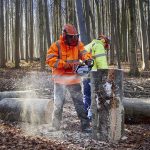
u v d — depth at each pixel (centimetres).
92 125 530
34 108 620
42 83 1292
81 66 550
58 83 567
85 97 640
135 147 490
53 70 571
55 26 2608
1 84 1312
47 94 1048
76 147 479
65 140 516
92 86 530
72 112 733
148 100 660
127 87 1135
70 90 564
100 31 2469
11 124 622
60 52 555
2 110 650
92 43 626
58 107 571
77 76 563
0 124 620
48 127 591
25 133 552
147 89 1153
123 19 2370
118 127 522
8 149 458
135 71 1744
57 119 571
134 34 1752
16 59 2327
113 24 2125
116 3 2500
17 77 1622
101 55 613
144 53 2098
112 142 516
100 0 2812
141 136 552
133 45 1755
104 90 521
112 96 520
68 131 567
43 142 498
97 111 525
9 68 2284
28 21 3275
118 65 1930
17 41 2317
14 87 1240
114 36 2144
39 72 1905
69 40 550
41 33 2138
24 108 625
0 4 2405
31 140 505
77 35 552
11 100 653
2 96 805
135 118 643
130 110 638
